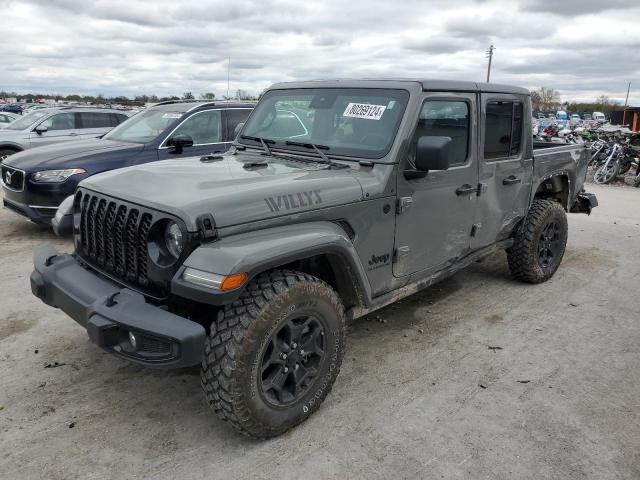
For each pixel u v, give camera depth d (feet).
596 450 9.46
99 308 8.66
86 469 8.66
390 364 12.33
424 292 17.04
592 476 8.82
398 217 11.41
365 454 9.19
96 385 11.09
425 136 10.78
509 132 14.93
